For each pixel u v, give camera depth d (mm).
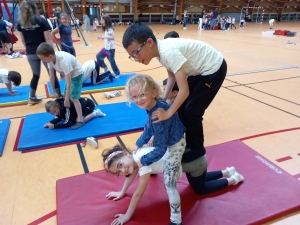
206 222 1582
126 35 1394
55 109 2734
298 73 5309
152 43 1412
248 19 22688
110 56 4664
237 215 1635
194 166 1675
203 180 1768
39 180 2033
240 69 5688
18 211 1721
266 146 2533
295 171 2152
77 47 8719
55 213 1709
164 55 1435
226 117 3213
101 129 2799
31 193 1889
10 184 1982
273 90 4246
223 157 2268
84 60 6566
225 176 1995
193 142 1683
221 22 16406
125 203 1747
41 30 3338
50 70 3281
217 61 1618
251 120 3123
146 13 19469
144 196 1819
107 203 1749
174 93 2094
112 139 2668
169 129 1479
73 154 2396
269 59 6750
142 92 1382
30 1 3248
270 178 1990
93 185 1927
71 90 2738
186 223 1577
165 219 1610
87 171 2146
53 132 2738
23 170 2158
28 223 1627
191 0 20469
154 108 1463
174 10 19922
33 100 3656
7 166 2209
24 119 3102
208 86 1617
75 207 1707
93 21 16031
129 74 5152
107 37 4523
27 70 5586
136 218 1619
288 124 3016
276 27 17844
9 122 3018
